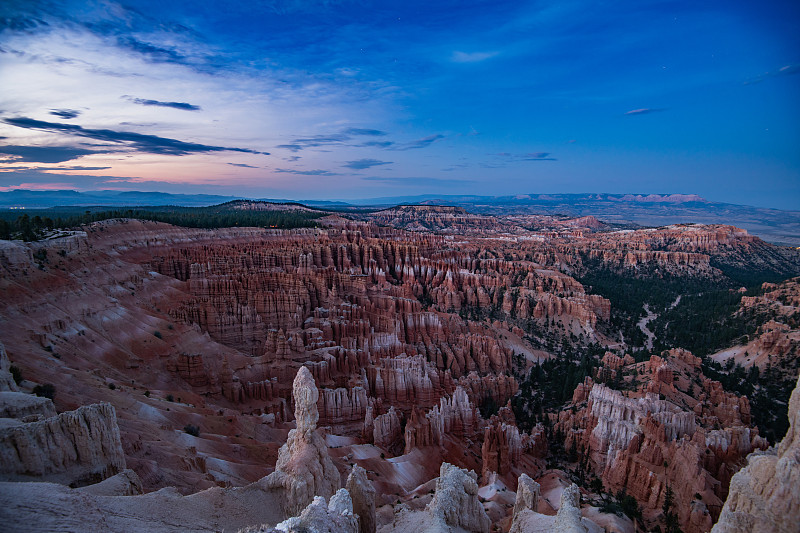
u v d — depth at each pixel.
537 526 30.47
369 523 31.52
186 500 25.78
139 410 44.94
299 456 33.00
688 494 46.12
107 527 20.00
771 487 18.12
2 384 32.44
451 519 30.64
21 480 23.36
